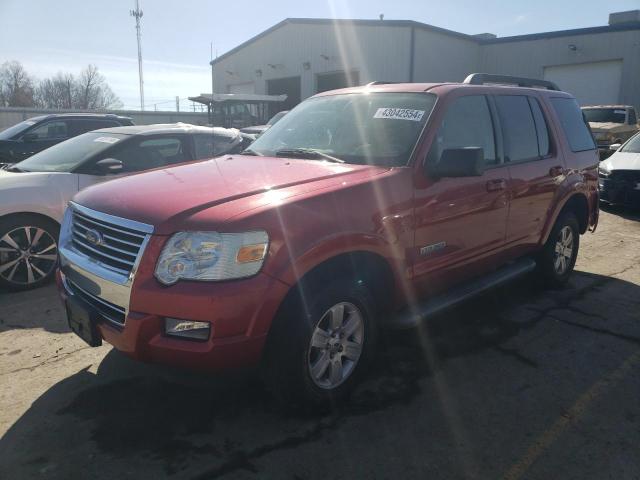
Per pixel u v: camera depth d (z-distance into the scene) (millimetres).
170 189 3238
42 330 4402
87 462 2789
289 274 2877
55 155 6258
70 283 3445
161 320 2809
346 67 25766
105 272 3008
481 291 4324
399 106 4074
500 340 4352
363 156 3805
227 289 2732
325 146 4074
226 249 2752
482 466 2811
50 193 5430
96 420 3160
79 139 6574
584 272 6238
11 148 10617
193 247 2770
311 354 3170
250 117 23219
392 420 3209
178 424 3135
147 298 2793
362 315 3357
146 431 3061
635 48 22297
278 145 4359
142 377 3648
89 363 3842
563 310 5012
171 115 33219
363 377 3490
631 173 9484
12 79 51875
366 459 2850
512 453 2920
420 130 3789
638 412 3328
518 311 4980
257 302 2789
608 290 5590
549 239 5285
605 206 10734
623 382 3693
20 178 5438
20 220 5285
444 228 3832
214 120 22953
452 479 2711
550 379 3727
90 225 3260
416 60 23672
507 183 4406
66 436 3004
